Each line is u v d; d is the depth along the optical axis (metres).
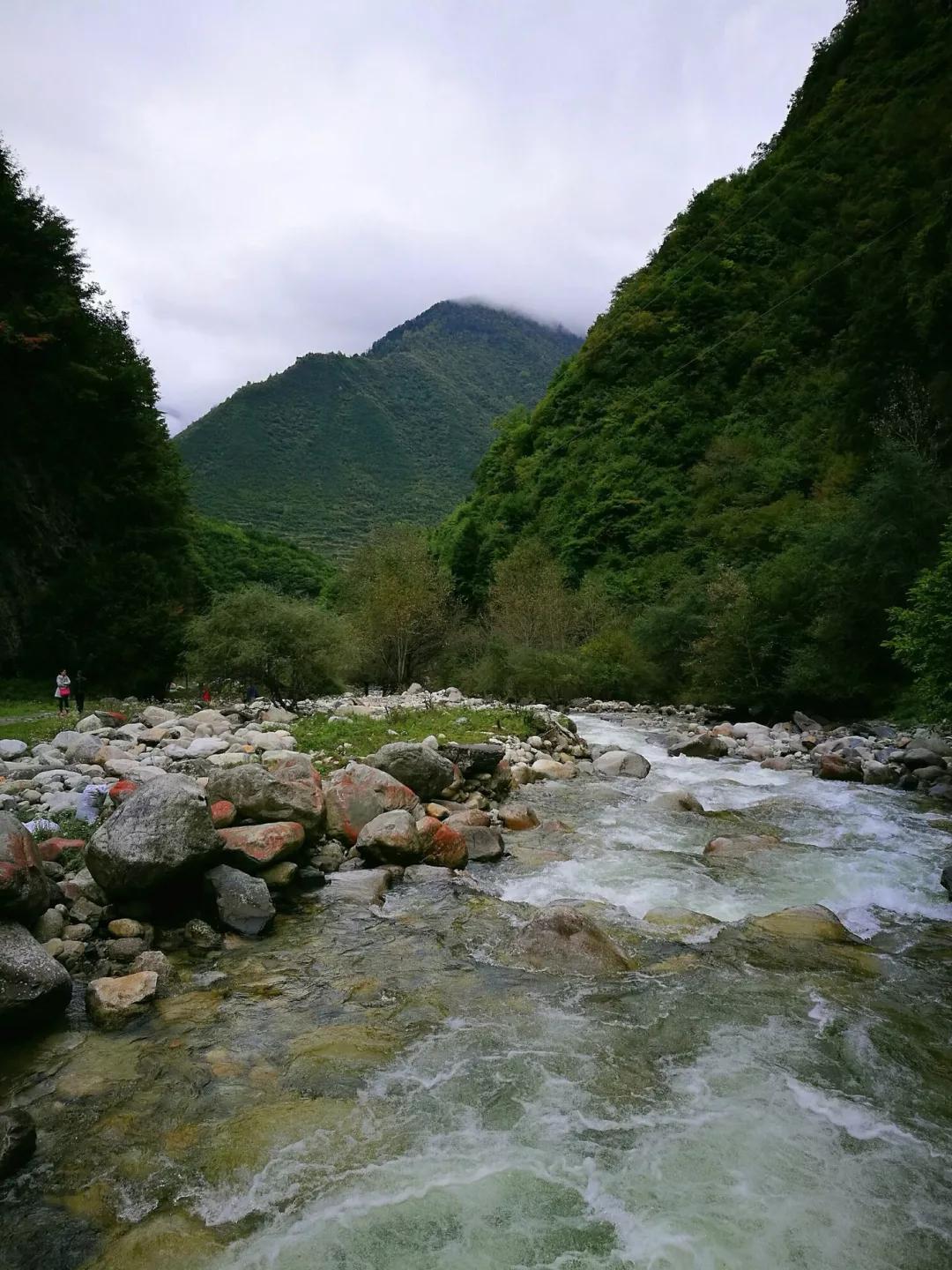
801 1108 4.79
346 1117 4.62
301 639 20.38
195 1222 3.81
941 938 7.51
